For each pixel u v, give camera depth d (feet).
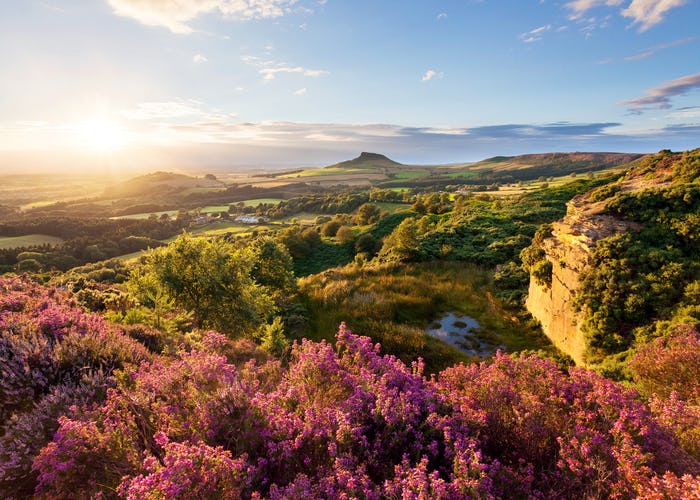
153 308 35.68
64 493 8.87
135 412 11.13
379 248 195.93
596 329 33.55
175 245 46.42
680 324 25.95
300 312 56.44
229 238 272.72
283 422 10.58
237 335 43.21
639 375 19.81
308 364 13.79
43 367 13.99
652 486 8.41
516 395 12.80
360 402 11.78
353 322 50.26
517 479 9.51
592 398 12.05
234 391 11.44
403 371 15.10
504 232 118.11
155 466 8.14
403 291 65.87
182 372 12.60
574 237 42.78
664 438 10.62
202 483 7.72
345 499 7.85
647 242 37.24
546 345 45.29
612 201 43.96
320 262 196.85
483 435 11.39
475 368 15.69
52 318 18.51
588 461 9.53
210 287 44.73
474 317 55.21
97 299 36.65
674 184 45.44
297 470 9.57
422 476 8.17
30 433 10.36
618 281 34.32
